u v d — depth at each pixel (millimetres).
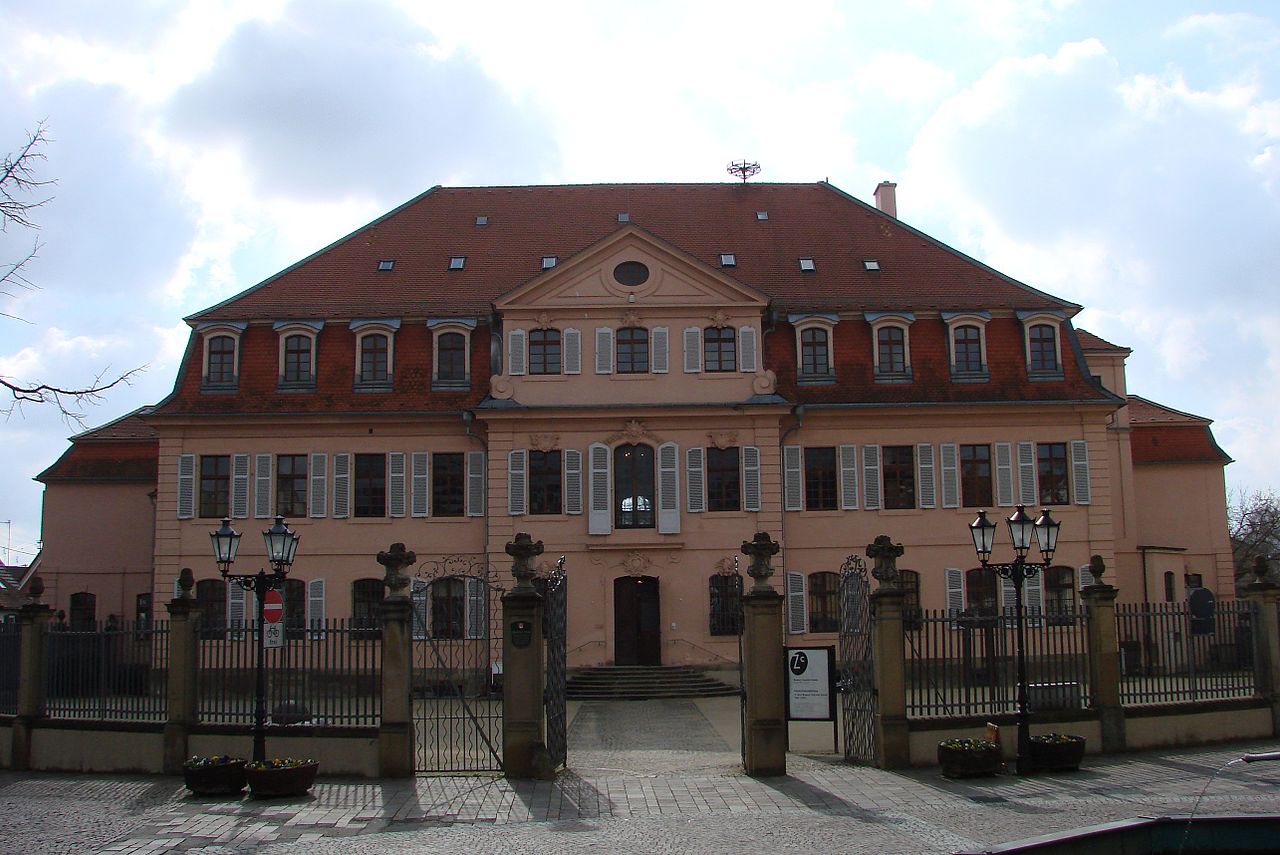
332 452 43656
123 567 49625
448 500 43562
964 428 44000
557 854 15188
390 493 43375
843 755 24109
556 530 42688
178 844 16031
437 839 16203
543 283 43656
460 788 20094
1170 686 24766
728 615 42375
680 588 42531
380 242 48750
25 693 23516
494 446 43062
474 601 42375
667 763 23828
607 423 43188
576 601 42344
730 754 25594
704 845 15578
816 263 47656
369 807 18516
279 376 44156
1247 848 14992
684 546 42656
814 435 43844
